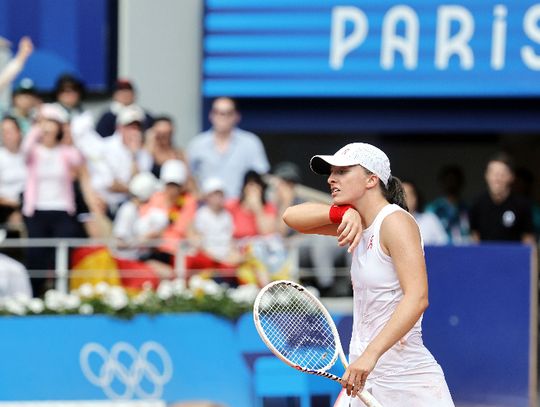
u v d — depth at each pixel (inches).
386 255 458.0
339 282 916.6
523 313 760.3
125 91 1019.9
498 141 1385.3
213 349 835.4
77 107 1017.5
